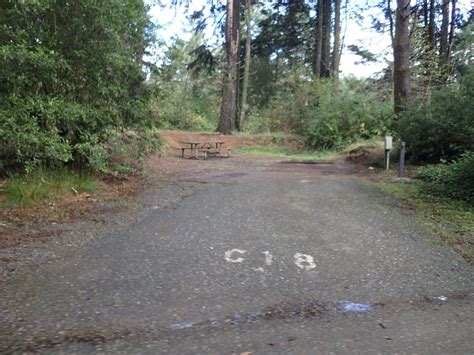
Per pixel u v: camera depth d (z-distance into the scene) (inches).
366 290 167.2
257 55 1450.5
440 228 256.1
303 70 1110.4
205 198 338.0
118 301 153.1
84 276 175.3
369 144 702.5
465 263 198.8
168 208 301.0
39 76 305.6
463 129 439.8
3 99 288.2
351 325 138.7
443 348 125.4
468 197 333.7
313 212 293.6
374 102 871.1
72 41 336.2
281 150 858.8
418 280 177.9
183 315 143.6
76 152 361.4
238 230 246.4
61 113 309.6
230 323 138.6
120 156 428.1
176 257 200.1
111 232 239.0
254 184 410.6
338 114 848.3
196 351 121.2
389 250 215.3
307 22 1384.1
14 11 302.4
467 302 157.9
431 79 709.3
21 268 182.4
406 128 516.7
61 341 125.3
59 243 217.5
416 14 843.4
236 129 1109.7
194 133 981.2
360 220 273.0
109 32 339.9
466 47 632.4
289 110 1026.1
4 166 319.9
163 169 519.2
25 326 133.7
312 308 150.8
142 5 385.4
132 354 119.0
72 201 310.5
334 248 217.0
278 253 207.9
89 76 347.3
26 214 270.1
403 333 134.0
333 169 553.6
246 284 170.7
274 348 123.6
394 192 367.2
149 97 410.3
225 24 1040.2
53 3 315.3
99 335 129.3
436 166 464.4
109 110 360.5
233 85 1023.0
